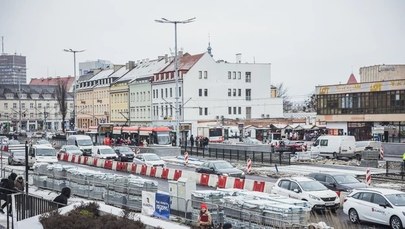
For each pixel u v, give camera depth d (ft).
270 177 138.00
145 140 239.09
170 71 337.11
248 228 66.69
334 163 173.68
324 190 88.07
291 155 193.06
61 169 111.96
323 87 277.23
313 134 282.15
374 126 240.94
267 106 352.90
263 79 352.90
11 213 78.69
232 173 127.85
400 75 314.35
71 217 66.08
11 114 504.43
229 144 224.53
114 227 62.75
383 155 182.50
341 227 74.43
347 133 263.90
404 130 233.35
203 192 76.95
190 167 168.86
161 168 141.59
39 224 70.13
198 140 236.63
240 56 364.38
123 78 406.82
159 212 79.41
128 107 389.60
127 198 89.56
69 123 521.65
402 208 72.43
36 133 378.73
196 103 329.72
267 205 65.36
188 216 76.23
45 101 520.42
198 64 330.95
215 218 72.33
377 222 75.05
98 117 440.86
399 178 129.80
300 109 565.53
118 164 161.38
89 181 100.83
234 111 343.46
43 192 112.88
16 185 95.04
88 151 202.59
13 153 172.96
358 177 130.41
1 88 514.27
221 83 338.95
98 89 440.45
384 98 242.58
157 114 351.25
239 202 68.59
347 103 262.67
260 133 303.27
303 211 63.87
